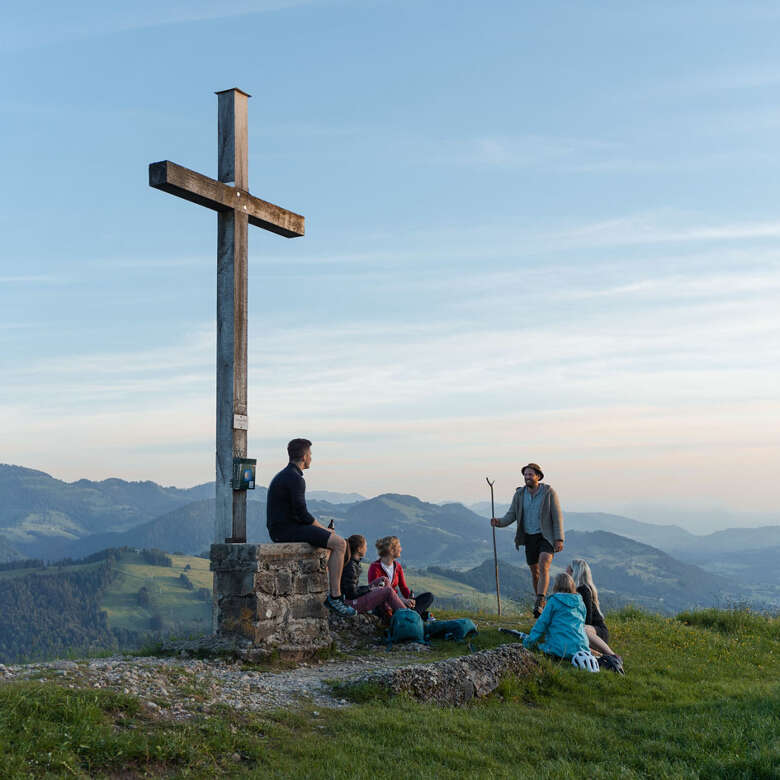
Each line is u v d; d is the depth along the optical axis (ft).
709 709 27.17
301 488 31.63
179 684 22.29
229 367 32.30
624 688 30.42
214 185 32.01
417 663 30.99
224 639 29.12
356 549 37.40
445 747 20.76
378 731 21.31
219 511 31.48
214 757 17.79
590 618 36.91
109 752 16.56
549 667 30.58
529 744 22.54
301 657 30.17
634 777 20.33
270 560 29.43
